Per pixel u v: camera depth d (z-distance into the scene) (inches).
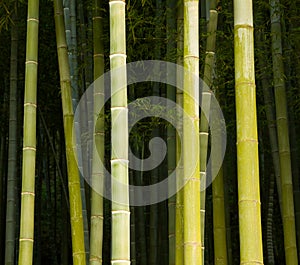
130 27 201.6
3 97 309.9
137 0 219.9
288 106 240.8
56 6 166.9
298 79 232.2
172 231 169.2
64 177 313.6
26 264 144.3
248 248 109.3
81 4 250.8
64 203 311.1
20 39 280.2
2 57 285.9
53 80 293.1
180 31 172.2
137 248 283.7
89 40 233.3
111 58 123.6
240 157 112.9
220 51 206.7
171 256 167.2
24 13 271.0
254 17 225.9
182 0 173.9
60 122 313.1
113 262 117.2
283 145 187.2
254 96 114.7
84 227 215.3
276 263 322.7
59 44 165.2
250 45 115.7
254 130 113.6
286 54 235.9
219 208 189.3
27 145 149.3
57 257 360.2
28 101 151.0
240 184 112.3
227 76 233.3
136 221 280.2
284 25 229.6
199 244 122.5
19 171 314.5
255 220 110.3
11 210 242.4
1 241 302.5
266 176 306.0
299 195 233.9
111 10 124.8
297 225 231.1
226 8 217.9
